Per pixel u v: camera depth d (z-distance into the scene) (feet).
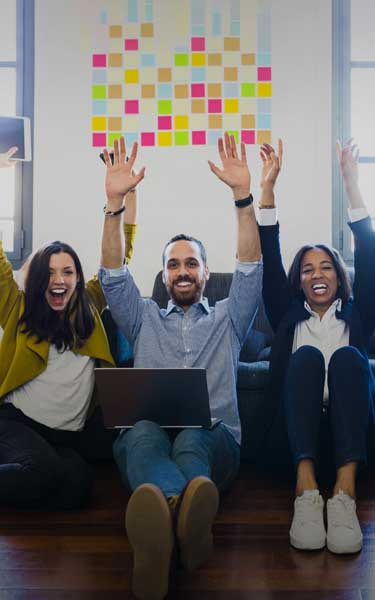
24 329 6.90
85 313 7.04
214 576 4.77
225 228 11.35
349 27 11.48
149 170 11.42
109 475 7.61
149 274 11.35
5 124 9.77
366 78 11.78
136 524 4.30
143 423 5.74
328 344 6.95
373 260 6.93
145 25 11.51
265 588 4.57
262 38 11.48
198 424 5.98
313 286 7.07
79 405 6.97
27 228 11.46
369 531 5.64
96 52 11.52
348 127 11.44
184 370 5.68
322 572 4.83
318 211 11.32
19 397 6.88
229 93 11.46
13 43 11.78
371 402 6.31
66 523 5.91
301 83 11.43
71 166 11.44
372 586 4.58
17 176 11.45
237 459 6.42
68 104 11.48
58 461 6.24
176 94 11.48
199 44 11.50
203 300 6.97
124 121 11.47
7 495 6.14
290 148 11.39
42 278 6.89
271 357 6.96
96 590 4.54
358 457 5.57
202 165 11.43
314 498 5.41
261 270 6.71
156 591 4.32
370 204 11.85
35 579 4.72
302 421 5.80
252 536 5.58
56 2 11.54
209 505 4.59
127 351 8.27
